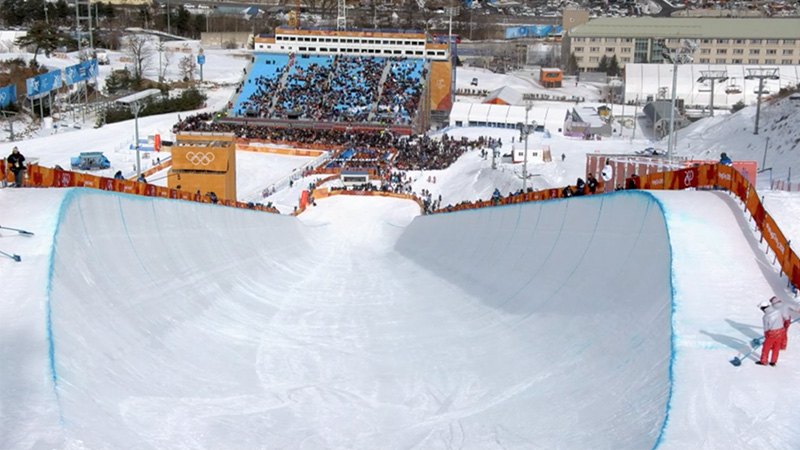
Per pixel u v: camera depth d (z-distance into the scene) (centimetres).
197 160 7231
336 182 10162
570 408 2122
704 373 1938
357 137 11938
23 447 1662
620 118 13500
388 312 3625
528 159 8844
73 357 2106
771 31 18038
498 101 13938
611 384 2150
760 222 2398
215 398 2328
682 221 2486
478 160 10125
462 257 4581
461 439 2075
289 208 8794
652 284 2425
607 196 3084
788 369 1942
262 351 2872
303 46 14825
